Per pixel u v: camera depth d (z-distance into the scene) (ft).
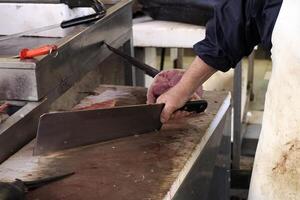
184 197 4.04
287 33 3.94
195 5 7.63
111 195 3.58
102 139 4.46
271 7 4.17
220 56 4.52
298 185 4.15
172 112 4.72
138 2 8.45
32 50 4.34
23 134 4.19
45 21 5.35
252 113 10.91
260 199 4.43
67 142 4.27
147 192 3.61
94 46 5.44
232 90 8.38
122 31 6.44
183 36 7.75
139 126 4.62
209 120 4.92
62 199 3.54
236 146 8.45
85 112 4.23
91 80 6.14
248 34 4.44
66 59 4.72
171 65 12.42
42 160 4.09
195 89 4.73
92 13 5.61
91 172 3.92
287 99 4.03
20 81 4.21
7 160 4.05
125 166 4.01
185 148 4.34
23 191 3.45
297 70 3.91
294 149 4.07
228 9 4.35
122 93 5.76
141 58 8.45
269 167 4.29
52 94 4.50
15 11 5.36
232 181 8.04
